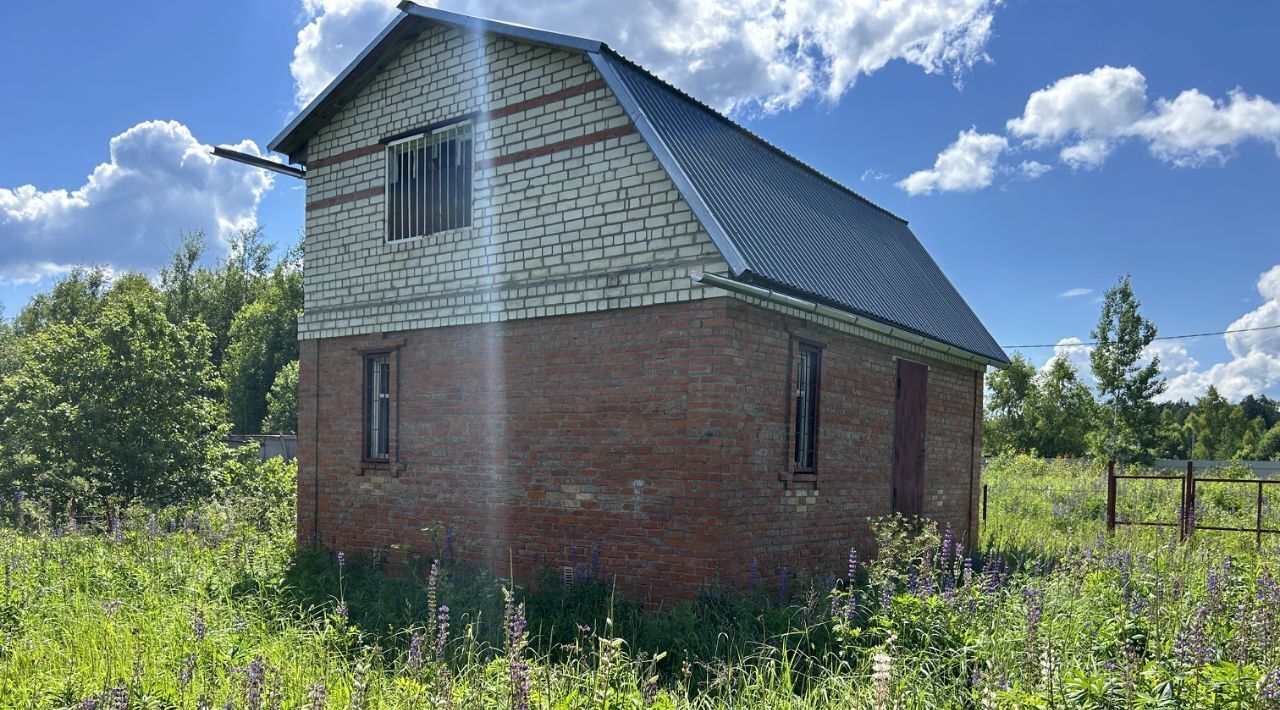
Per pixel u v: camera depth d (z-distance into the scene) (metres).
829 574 9.96
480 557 10.34
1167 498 20.28
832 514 10.35
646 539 8.94
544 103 10.16
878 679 4.65
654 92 10.16
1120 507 18.66
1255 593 7.31
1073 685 5.07
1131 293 32.03
